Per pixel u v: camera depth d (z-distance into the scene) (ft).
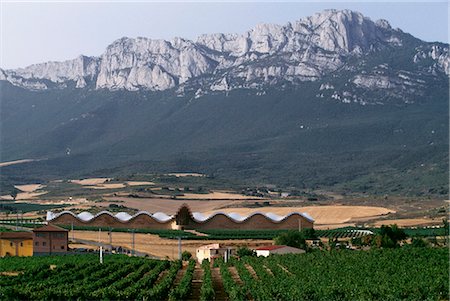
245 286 348.79
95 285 363.97
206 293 329.52
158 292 335.47
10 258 517.96
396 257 471.62
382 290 332.39
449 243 541.75
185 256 571.28
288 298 324.39
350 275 398.83
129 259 504.43
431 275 387.75
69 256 532.32
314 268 428.97
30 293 328.90
